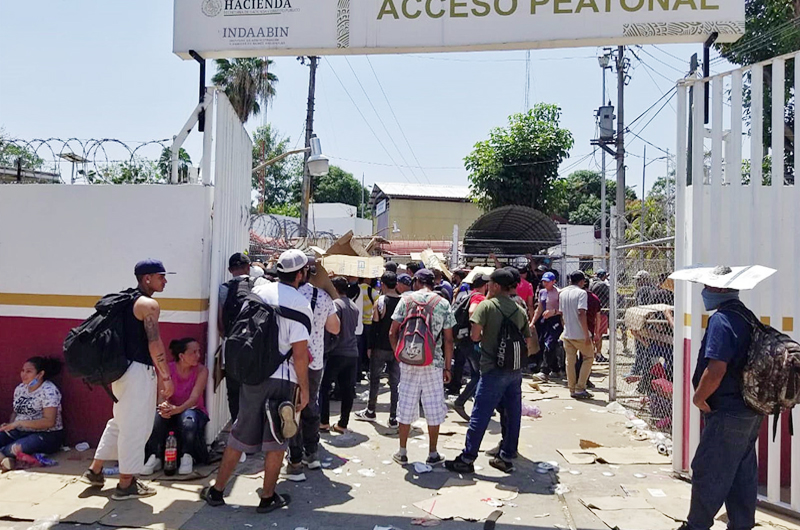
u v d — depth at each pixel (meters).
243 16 6.09
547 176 24.03
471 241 21.67
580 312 9.12
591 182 53.44
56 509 4.74
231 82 29.22
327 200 57.06
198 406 6.07
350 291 8.59
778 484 4.97
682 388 5.70
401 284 7.47
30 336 6.35
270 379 4.72
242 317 4.81
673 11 5.64
